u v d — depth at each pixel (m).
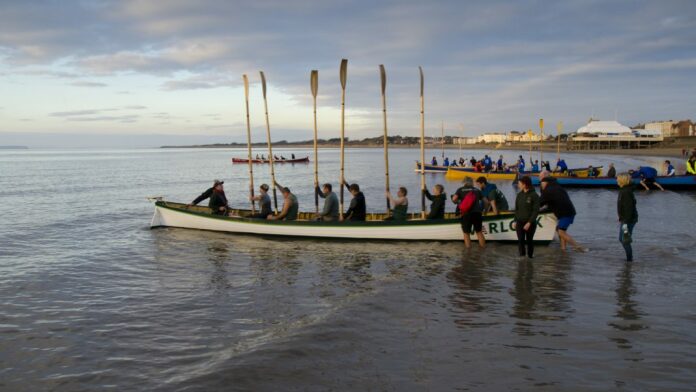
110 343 8.21
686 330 8.11
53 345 8.18
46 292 11.29
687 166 34.53
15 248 16.27
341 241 16.27
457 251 14.46
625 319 8.66
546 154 140.62
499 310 9.30
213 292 11.00
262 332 8.51
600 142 139.62
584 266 12.38
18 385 6.80
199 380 6.70
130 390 6.55
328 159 135.00
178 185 44.47
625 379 6.50
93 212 25.50
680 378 6.50
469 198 14.51
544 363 7.02
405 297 10.16
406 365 7.04
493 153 166.75
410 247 15.16
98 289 11.48
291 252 14.89
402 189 16.08
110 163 100.25
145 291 11.23
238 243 16.39
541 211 14.55
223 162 106.75
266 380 6.65
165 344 8.12
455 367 6.95
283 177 56.69
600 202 27.50
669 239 15.84
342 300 10.11
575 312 9.09
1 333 8.72
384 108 16.75
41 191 37.84
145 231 19.16
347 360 7.23
